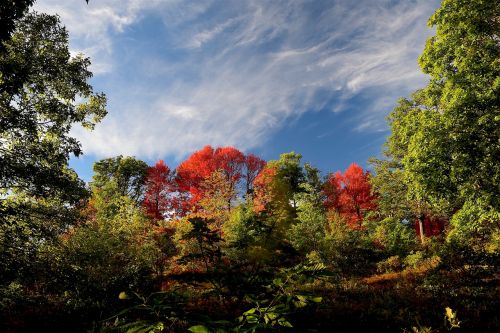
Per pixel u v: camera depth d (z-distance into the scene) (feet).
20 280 32.45
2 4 17.52
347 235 51.49
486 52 38.29
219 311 22.57
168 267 41.78
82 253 37.40
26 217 34.78
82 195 39.55
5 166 33.06
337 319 25.18
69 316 30.22
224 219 59.47
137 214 49.55
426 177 39.73
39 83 37.22
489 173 36.32
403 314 26.58
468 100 35.55
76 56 40.86
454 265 36.47
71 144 39.91
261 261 12.50
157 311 6.39
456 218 39.96
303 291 7.52
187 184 122.11
